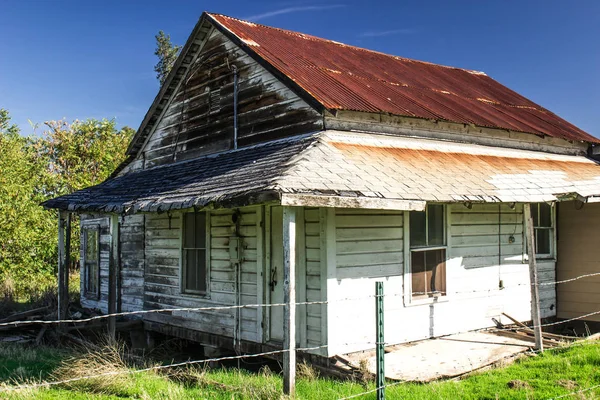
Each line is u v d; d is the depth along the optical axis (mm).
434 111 12023
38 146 28891
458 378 8008
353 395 6805
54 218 22969
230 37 12570
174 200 9422
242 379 8031
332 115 10414
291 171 8078
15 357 10570
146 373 8562
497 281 11516
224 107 12867
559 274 12945
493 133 13148
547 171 12227
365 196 7848
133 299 13906
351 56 15031
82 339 12203
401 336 9844
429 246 10453
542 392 7125
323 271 8969
